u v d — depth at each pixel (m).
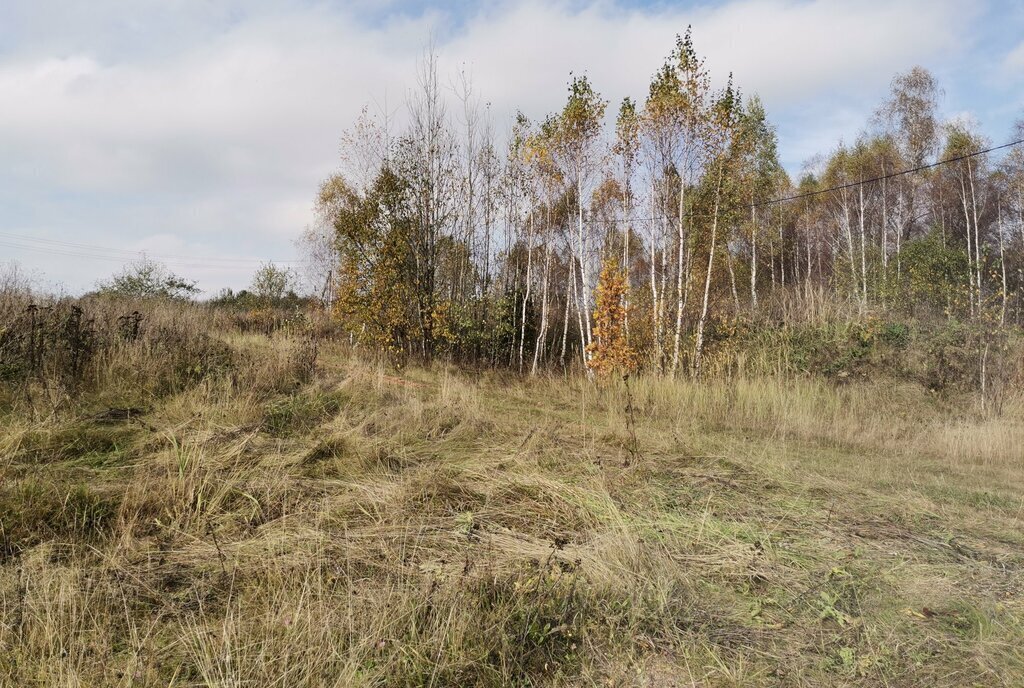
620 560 3.64
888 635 3.06
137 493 4.23
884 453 8.46
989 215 26.39
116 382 7.79
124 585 3.16
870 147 27.20
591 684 2.58
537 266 20.64
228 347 10.94
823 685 2.63
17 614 2.74
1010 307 20.69
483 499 4.93
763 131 25.75
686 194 16.44
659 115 15.99
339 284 18.95
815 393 11.99
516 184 19.33
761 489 5.80
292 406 7.55
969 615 3.29
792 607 3.33
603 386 13.12
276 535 3.88
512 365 18.39
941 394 12.97
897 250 24.98
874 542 4.42
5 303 9.40
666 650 2.85
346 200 20.69
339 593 3.14
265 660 2.51
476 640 2.73
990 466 7.89
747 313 18.39
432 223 17.88
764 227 26.36
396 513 4.38
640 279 23.92
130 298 17.12
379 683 2.45
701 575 3.69
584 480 5.55
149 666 2.45
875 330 15.71
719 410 10.52
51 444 5.34
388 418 7.31
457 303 18.50
